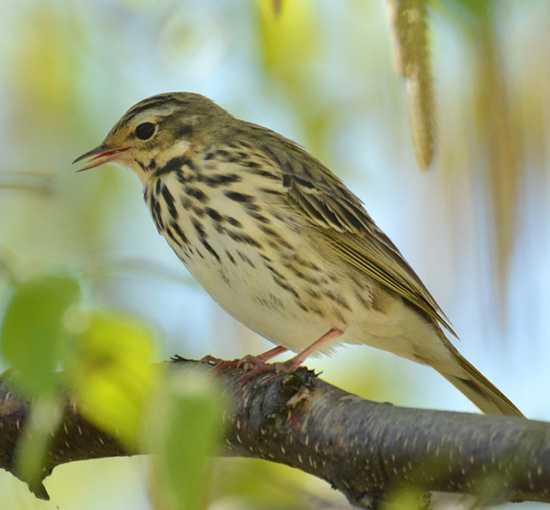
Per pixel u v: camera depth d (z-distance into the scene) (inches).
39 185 394.6
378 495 308.2
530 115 380.2
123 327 224.1
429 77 300.4
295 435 323.3
